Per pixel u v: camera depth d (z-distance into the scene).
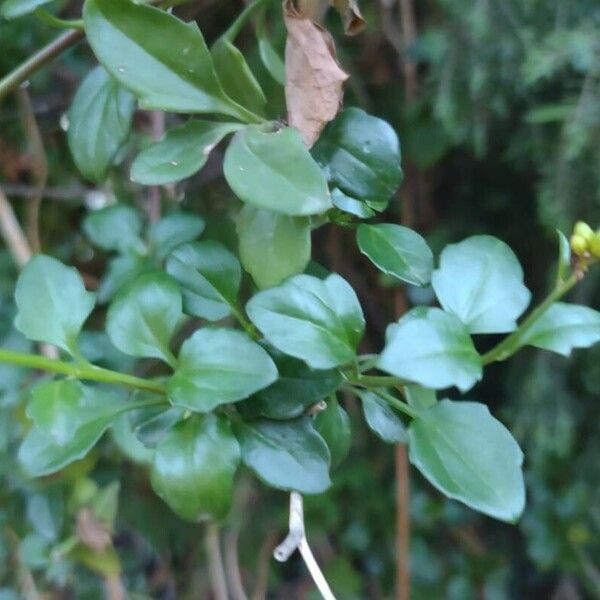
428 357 0.23
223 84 0.30
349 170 0.29
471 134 0.57
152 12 0.26
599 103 0.51
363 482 0.65
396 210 0.65
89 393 0.27
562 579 0.67
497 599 0.66
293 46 0.28
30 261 0.28
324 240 0.64
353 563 0.69
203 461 0.25
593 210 0.53
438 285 0.26
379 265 0.27
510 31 0.54
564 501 0.63
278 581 0.67
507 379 0.63
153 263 0.34
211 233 0.50
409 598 0.66
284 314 0.25
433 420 0.25
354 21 0.29
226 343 0.25
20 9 0.30
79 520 0.46
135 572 0.61
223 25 0.55
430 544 0.68
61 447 0.26
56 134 0.59
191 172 0.26
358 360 0.27
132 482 0.59
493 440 0.25
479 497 0.24
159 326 0.27
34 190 0.55
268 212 0.27
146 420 0.27
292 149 0.25
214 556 0.58
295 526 0.28
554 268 0.58
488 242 0.27
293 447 0.26
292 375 0.26
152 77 0.26
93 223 0.36
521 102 0.56
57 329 0.27
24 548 0.46
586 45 0.51
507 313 0.26
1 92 0.37
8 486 0.48
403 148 0.60
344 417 0.29
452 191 0.64
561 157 0.53
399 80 0.60
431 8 0.58
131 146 0.48
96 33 0.26
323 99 0.28
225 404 0.27
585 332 0.26
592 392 0.60
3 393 0.47
